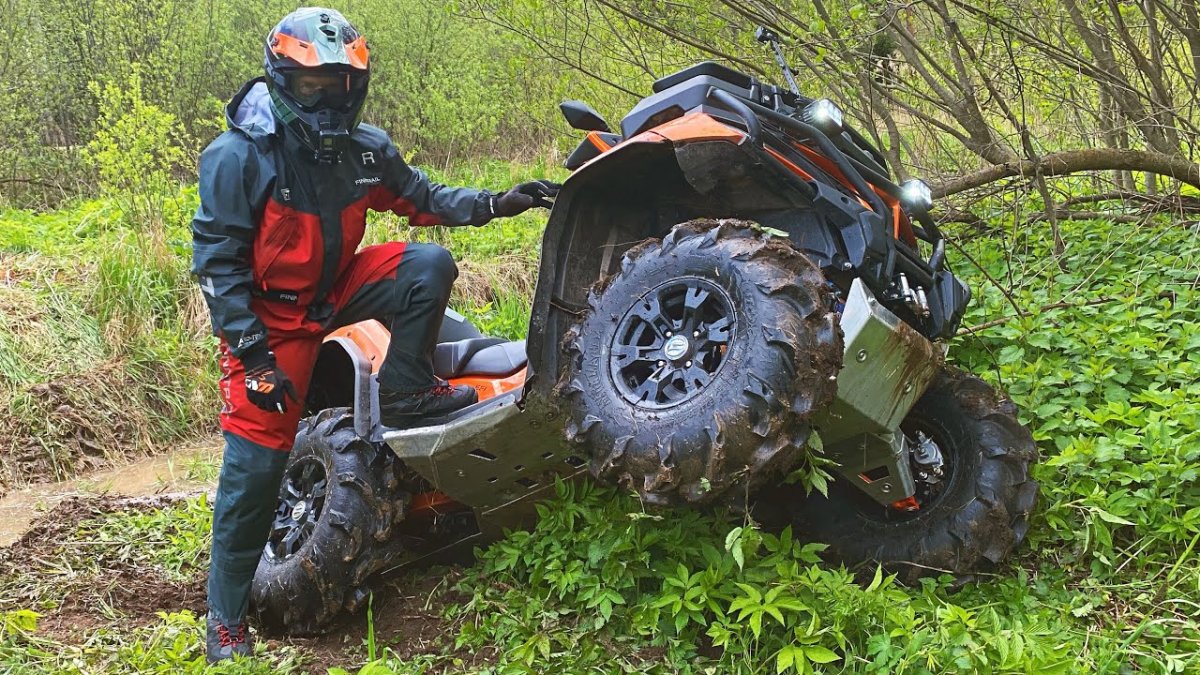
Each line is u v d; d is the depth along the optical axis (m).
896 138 6.31
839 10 5.91
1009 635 2.80
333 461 3.94
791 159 3.26
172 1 12.40
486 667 3.28
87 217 9.38
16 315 7.46
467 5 7.59
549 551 3.50
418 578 4.09
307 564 3.80
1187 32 6.06
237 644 3.67
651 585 3.37
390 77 12.81
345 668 3.56
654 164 3.31
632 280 3.06
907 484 3.39
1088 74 5.92
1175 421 3.81
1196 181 5.74
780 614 2.87
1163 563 3.55
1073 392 4.32
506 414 3.28
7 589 4.31
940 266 3.82
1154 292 5.00
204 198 3.39
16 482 6.46
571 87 8.46
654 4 6.33
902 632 2.88
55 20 12.09
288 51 3.32
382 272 3.68
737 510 3.20
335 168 3.50
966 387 3.69
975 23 6.17
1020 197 6.10
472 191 3.94
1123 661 3.09
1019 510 3.56
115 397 7.18
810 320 2.78
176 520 5.05
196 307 8.04
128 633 3.81
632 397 2.91
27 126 12.13
